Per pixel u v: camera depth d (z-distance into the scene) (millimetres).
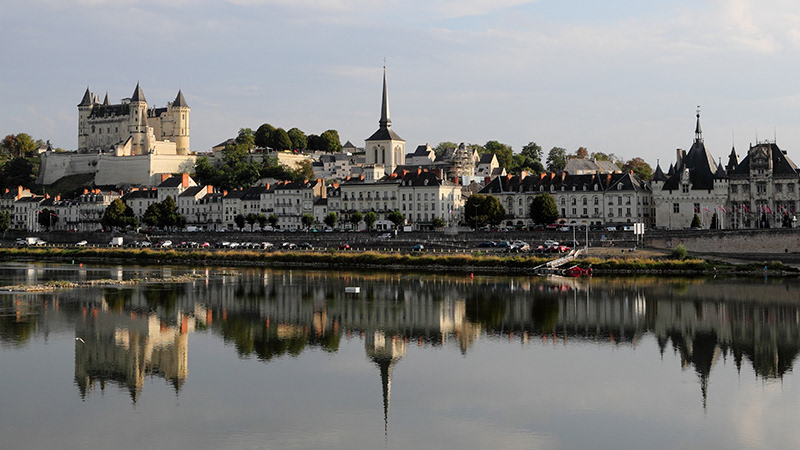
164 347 105688
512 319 124375
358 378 90438
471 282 169250
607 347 105250
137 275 190750
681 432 73062
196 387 86875
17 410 79062
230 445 70000
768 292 149750
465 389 86125
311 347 105812
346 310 133750
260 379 90000
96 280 176500
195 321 123938
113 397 83375
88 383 88250
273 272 197125
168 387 86875
